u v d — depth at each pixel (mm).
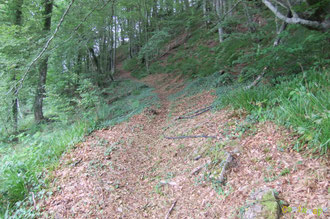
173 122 6855
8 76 6031
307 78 4539
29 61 6137
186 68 14734
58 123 8633
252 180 2996
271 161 3156
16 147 7156
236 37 10820
